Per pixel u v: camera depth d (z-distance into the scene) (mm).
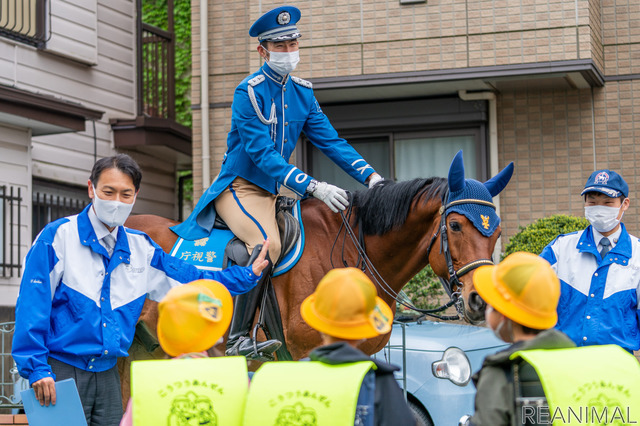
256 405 3053
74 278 4039
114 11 12188
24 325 3887
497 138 10297
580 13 9383
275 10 5172
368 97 10508
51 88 10859
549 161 10188
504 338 3242
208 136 10875
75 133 11352
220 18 11047
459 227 4738
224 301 3396
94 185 4086
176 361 3217
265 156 5086
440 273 4883
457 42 9727
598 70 9719
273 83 5301
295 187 5004
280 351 5141
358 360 3059
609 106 10086
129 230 4285
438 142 10484
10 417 6949
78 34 11305
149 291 4352
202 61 10906
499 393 3053
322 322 3109
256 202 5234
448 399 6172
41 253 3961
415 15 9859
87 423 4082
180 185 13336
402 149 10594
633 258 4703
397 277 5164
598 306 4672
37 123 9836
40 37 10602
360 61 9977
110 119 11906
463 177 4777
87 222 4117
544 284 3109
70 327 4020
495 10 9633
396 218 5047
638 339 4691
